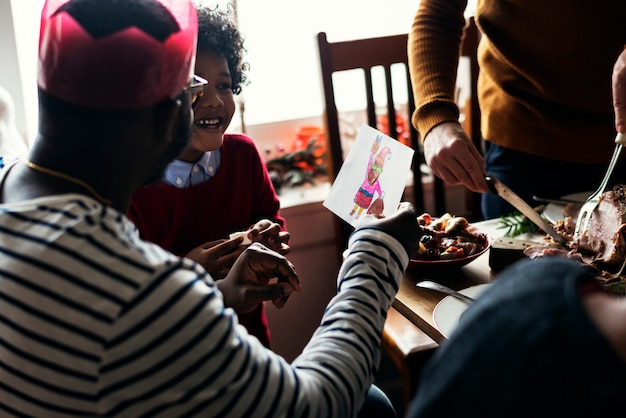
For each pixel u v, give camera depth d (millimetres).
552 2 1500
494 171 1801
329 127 1914
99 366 681
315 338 855
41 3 1820
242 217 1555
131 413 708
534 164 1725
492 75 1705
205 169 1493
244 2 2102
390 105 1997
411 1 2260
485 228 1542
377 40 1927
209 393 708
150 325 680
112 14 726
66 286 682
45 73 732
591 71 1553
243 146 1564
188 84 825
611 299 529
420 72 1619
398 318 1223
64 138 740
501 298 555
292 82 2246
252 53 2166
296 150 2285
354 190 1339
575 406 457
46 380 701
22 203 729
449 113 1535
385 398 1280
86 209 719
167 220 1469
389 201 1271
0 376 730
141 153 768
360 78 2330
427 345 1133
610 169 1351
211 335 703
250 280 1188
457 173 1424
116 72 717
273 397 736
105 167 749
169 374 693
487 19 1620
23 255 697
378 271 897
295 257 2186
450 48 1628
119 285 683
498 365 507
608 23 1484
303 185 2244
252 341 771
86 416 715
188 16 795
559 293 518
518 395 484
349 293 876
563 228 1410
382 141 1325
